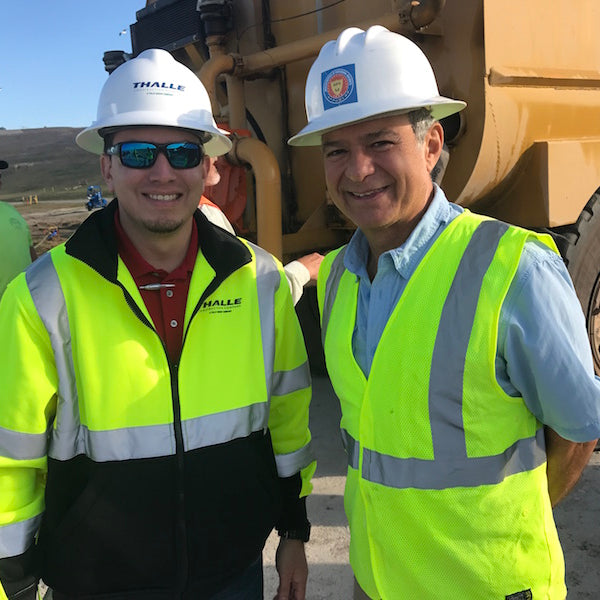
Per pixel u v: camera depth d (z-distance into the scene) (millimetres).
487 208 3424
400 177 1418
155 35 4590
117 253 1509
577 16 3289
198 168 1541
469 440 1315
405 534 1389
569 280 1329
